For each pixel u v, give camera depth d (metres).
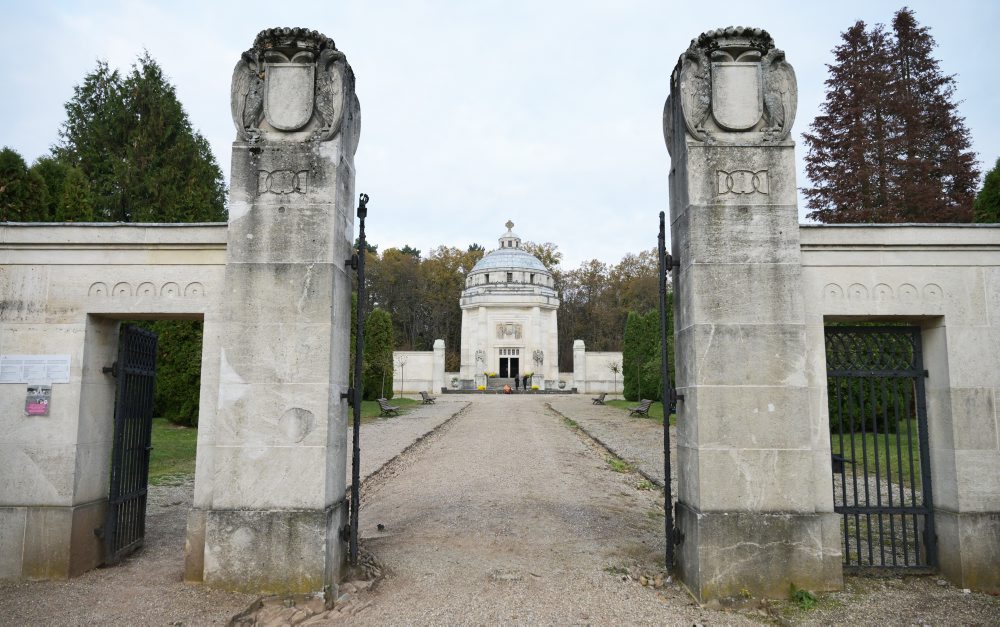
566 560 7.68
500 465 15.41
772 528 6.23
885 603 6.03
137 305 6.91
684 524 6.73
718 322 6.46
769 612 5.88
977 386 6.71
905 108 31.20
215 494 6.37
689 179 6.62
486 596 6.39
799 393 6.41
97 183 30.95
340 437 6.91
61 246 6.97
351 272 7.42
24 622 5.45
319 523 6.26
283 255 6.59
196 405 20.64
